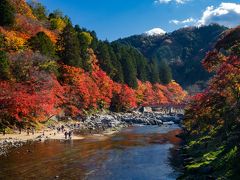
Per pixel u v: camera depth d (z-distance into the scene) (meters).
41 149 53.56
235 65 35.53
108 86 129.38
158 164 43.94
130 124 106.69
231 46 35.03
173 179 35.91
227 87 39.19
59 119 93.88
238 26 34.91
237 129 37.91
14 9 112.94
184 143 61.16
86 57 125.75
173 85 199.38
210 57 37.03
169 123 111.94
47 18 154.38
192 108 55.00
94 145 59.59
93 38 155.50
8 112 67.50
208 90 46.69
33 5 151.50
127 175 38.25
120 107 141.12
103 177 37.31
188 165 36.66
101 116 114.06
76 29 153.75
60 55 111.25
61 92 93.69
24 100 68.94
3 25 104.50
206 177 28.45
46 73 82.06
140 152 53.09
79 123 96.12
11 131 68.06
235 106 39.56
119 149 55.84
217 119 47.88
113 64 149.25
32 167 41.09
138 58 181.38
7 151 50.41
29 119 75.19
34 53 85.50
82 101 106.00
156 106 160.00
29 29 113.25
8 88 69.38
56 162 44.44
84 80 109.75
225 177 25.97
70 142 62.31
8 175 36.94
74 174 38.44
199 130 58.31
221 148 36.41
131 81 157.50
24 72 76.75
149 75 187.88
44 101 75.81
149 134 78.12
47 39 100.25
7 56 76.56
